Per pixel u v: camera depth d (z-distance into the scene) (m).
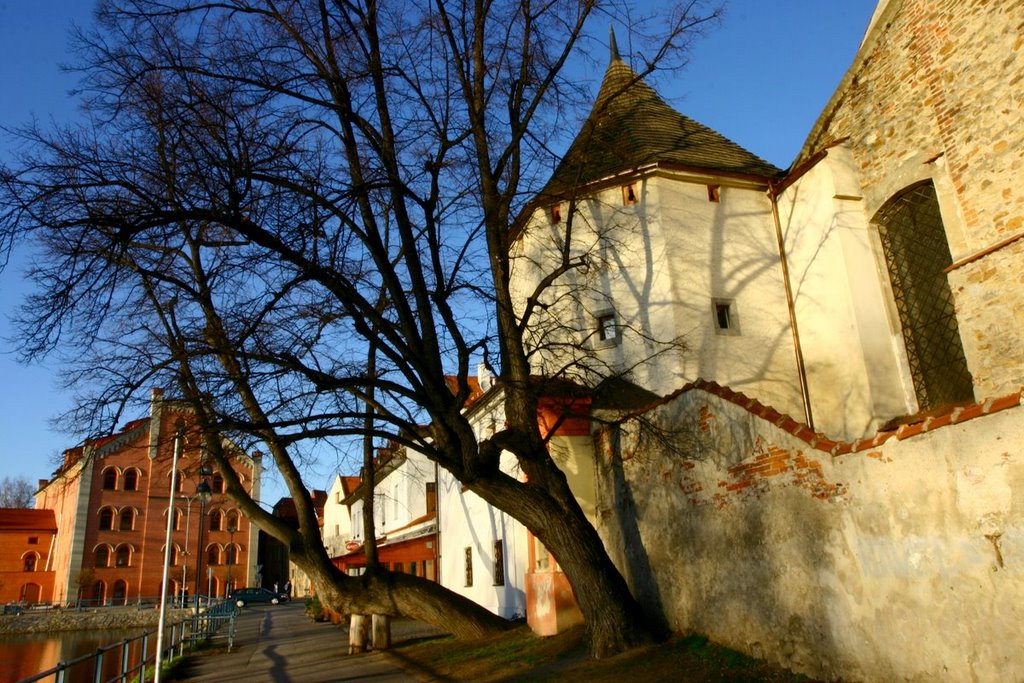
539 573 14.60
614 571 11.66
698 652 10.11
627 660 10.57
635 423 12.64
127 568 58.88
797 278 16.45
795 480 9.02
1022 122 11.90
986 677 6.53
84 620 48.66
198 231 12.77
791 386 16.22
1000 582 6.46
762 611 9.39
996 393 11.92
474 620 16.52
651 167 16.70
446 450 11.41
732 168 17.55
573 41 12.68
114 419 10.66
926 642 7.14
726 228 17.05
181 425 11.98
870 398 14.16
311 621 34.03
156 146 11.20
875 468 7.89
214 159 9.87
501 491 11.59
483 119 12.68
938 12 13.65
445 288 11.59
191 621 25.42
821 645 8.42
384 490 41.91
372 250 11.54
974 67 12.86
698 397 10.98
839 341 15.04
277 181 10.06
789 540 9.03
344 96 11.91
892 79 14.68
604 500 13.73
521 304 18.17
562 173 16.55
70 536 58.31
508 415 12.24
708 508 10.59
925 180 13.93
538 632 14.43
